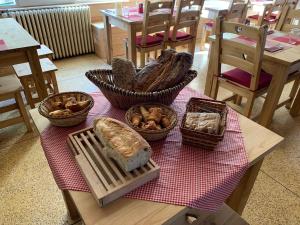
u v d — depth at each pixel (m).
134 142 0.71
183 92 1.22
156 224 0.61
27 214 1.37
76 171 0.75
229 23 1.70
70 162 0.79
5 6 3.05
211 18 3.42
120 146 0.70
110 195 0.64
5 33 1.93
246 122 1.01
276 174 1.67
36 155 1.77
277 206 1.45
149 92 0.95
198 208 0.69
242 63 1.78
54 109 0.96
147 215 0.63
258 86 1.83
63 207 1.41
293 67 1.83
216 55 1.93
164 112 0.94
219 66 1.98
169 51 1.08
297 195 1.53
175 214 0.64
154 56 3.27
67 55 3.49
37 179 1.58
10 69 2.25
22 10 3.00
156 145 0.87
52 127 0.95
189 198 0.68
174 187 0.71
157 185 0.71
